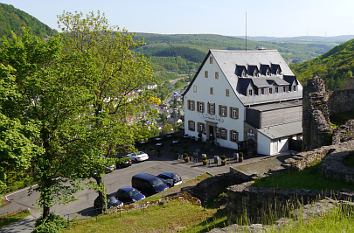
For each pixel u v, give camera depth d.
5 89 14.30
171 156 42.84
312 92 22.80
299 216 8.05
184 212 19.67
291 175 14.20
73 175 18.16
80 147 17.95
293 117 46.25
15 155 13.38
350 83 41.28
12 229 20.95
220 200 21.08
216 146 48.12
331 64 145.12
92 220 19.92
